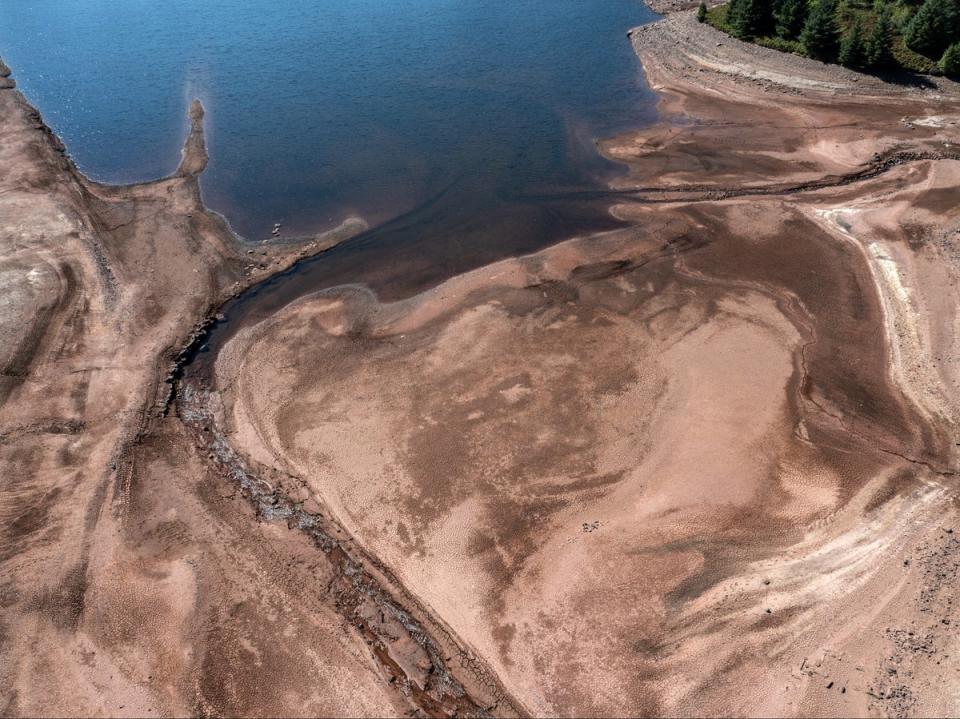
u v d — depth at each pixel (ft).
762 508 83.61
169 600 77.15
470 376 102.27
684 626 73.51
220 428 97.50
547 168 152.56
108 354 107.04
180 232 134.31
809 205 134.00
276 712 69.00
